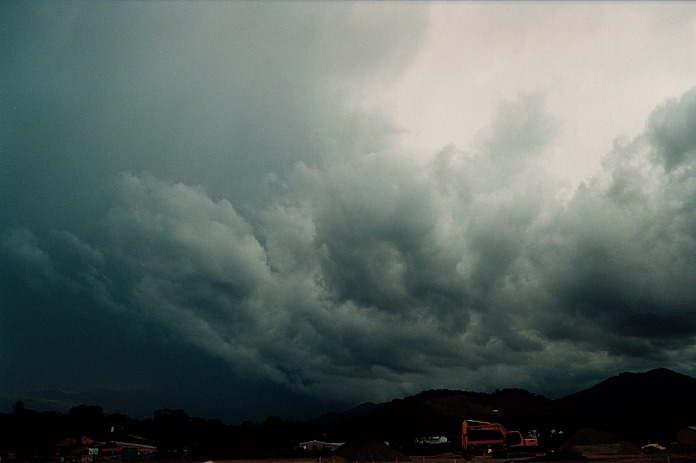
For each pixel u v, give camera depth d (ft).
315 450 311.47
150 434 419.74
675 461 167.22
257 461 246.88
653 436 422.41
